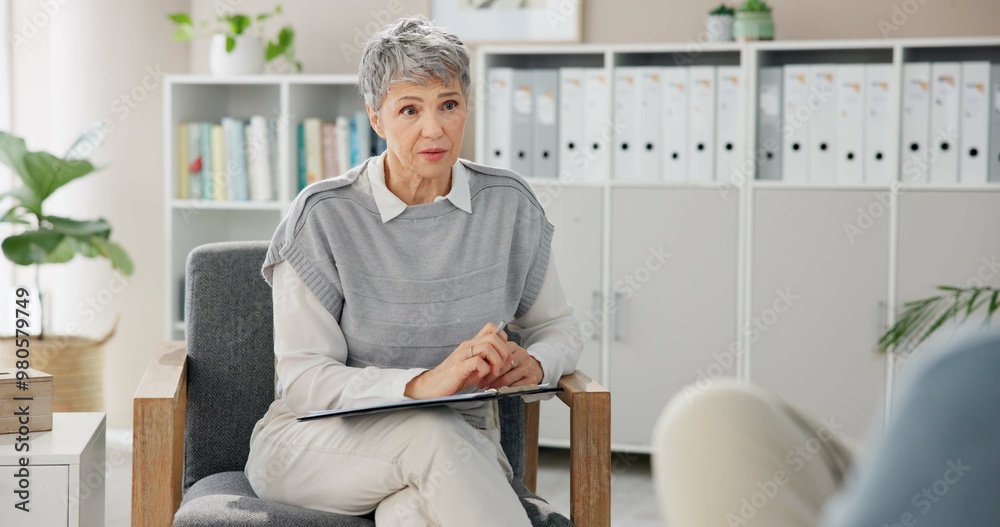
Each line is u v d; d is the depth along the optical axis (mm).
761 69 3324
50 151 3918
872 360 3256
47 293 3949
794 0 3549
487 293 1837
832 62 3523
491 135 3496
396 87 1771
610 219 3391
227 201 3656
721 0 3580
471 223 1862
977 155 3180
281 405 1870
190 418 2010
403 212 1830
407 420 1612
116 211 3938
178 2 3906
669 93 3357
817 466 668
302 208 1817
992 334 469
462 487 1543
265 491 1744
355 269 1799
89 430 2008
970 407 460
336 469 1653
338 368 1725
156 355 2010
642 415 3410
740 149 3314
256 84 3861
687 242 3352
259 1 3883
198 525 1584
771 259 3305
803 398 3311
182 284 3717
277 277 1825
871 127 3240
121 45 3877
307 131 3654
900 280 3223
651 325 3389
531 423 2152
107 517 2877
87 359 3604
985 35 3424
